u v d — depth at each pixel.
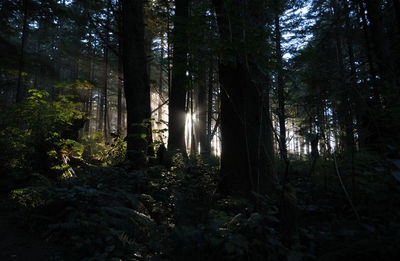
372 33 5.64
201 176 4.77
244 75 3.42
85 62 19.94
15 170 5.42
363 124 2.74
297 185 4.02
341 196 3.18
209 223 2.32
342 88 2.74
